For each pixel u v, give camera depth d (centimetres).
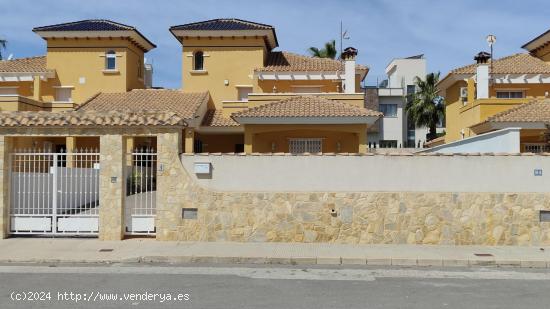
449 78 3181
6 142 1491
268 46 3572
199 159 1484
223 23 3372
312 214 1459
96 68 3400
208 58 3328
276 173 1476
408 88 6266
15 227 1505
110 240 1464
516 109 2477
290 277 1091
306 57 3531
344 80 3117
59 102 3219
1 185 1483
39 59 3638
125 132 1480
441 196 1442
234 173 1483
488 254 1311
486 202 1438
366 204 1454
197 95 3219
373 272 1154
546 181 1439
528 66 3092
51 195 1631
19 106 2953
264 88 3259
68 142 2719
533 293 960
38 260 1254
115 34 3353
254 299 901
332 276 1105
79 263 1243
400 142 5828
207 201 1470
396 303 880
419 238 1441
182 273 1129
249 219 1465
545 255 1302
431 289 987
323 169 1469
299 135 2561
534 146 2527
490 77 2959
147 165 1526
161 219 1473
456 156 1453
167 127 1477
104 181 1477
